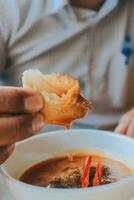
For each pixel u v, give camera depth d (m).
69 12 0.78
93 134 0.43
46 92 0.33
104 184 0.32
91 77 0.80
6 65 0.83
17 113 0.33
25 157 0.39
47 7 0.78
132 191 0.32
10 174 0.37
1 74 0.84
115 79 0.82
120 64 0.81
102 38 0.80
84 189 0.30
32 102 0.32
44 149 0.41
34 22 0.78
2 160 0.35
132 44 0.81
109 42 0.80
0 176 0.34
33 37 0.79
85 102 0.33
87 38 0.79
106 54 0.80
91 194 0.30
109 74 0.81
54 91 0.33
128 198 0.32
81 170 0.37
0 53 0.79
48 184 0.35
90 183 0.34
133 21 0.81
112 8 0.77
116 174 0.37
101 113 0.82
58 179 0.35
